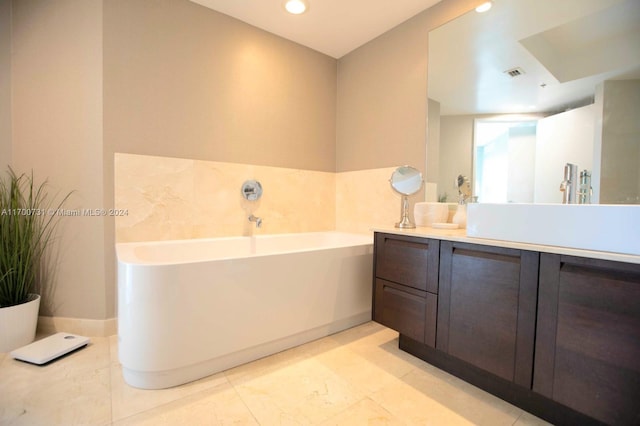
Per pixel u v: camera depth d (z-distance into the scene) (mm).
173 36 2004
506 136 1704
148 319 1275
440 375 1480
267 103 2426
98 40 1771
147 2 1908
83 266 1819
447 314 1387
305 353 1665
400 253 1605
